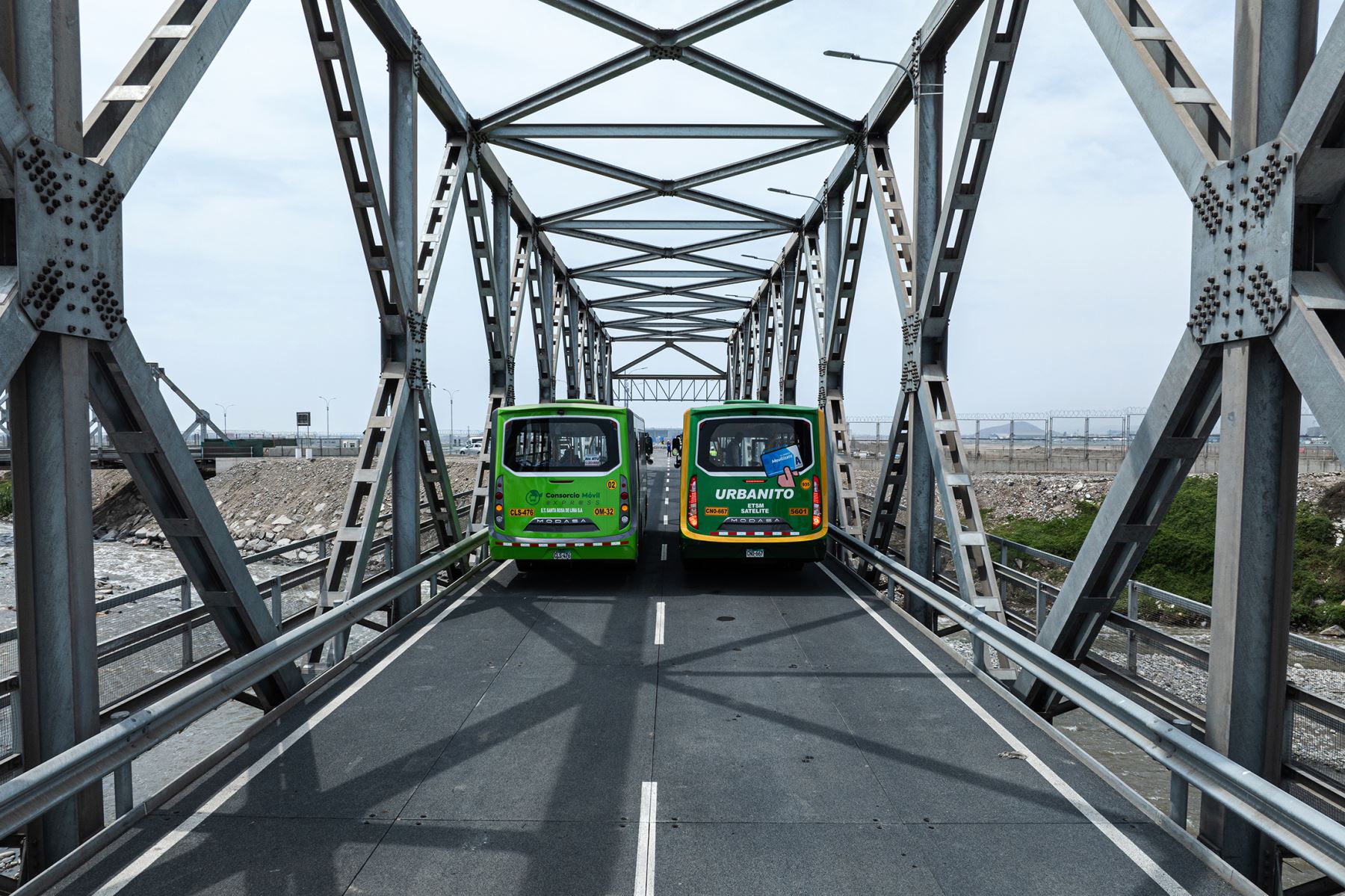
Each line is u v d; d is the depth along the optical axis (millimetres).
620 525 12180
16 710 4445
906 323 10922
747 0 11578
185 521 5602
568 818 4910
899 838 4691
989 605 8609
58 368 4211
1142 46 5211
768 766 5695
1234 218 4336
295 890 4117
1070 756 5891
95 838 4473
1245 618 4367
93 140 4836
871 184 12906
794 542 12188
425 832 4719
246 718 10469
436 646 8844
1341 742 4215
